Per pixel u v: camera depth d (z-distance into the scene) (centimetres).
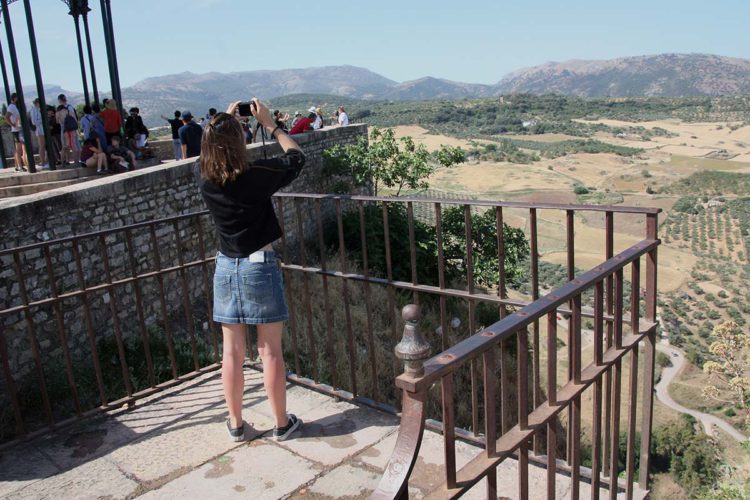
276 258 305
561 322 3145
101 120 1277
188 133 1338
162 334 914
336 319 1095
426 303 1480
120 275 911
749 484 1231
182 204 1066
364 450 313
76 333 816
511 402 992
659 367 4894
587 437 1316
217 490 284
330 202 1825
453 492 146
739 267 7862
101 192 878
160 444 329
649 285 250
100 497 284
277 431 326
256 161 283
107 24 1535
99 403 632
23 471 311
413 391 130
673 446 3195
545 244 7012
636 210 246
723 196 12138
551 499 191
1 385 684
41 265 774
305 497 277
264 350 311
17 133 1338
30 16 1162
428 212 2356
